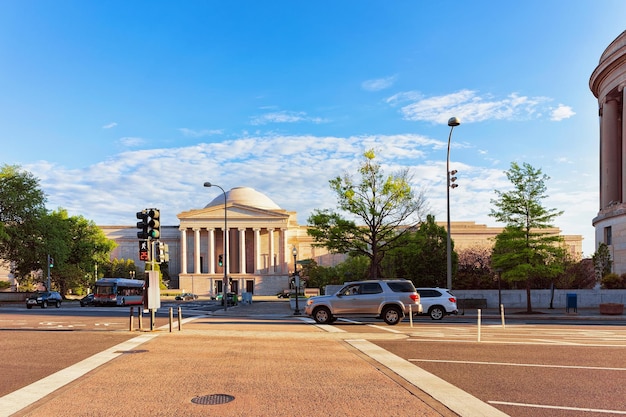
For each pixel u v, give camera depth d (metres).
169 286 130.88
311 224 40.97
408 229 41.06
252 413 7.64
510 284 42.25
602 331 20.75
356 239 41.16
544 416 7.56
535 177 34.16
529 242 33.69
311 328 21.72
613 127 51.53
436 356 13.18
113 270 110.69
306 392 9.01
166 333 19.27
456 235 131.62
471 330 20.98
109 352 14.08
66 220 76.56
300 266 121.94
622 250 45.09
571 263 43.66
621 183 51.28
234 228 124.12
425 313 28.77
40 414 7.69
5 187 59.47
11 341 16.91
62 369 11.45
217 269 126.69
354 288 24.81
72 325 24.70
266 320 28.20
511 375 10.60
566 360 12.53
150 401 8.40
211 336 18.14
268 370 11.15
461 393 8.95
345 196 39.16
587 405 8.20
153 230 20.77
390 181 39.09
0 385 9.77
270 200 140.62
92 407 8.05
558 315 31.56
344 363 12.07
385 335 18.55
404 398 8.57
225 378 10.26
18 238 59.69
